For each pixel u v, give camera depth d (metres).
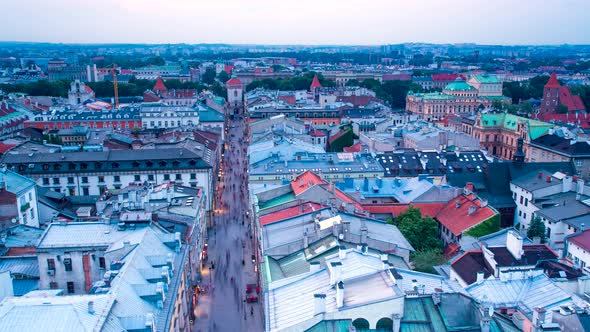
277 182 151.00
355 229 92.25
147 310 66.56
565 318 58.38
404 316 58.78
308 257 82.94
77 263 84.56
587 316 57.22
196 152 162.62
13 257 88.38
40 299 60.62
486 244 91.12
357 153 170.12
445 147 193.88
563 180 137.50
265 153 166.75
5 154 154.38
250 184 149.88
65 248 84.06
